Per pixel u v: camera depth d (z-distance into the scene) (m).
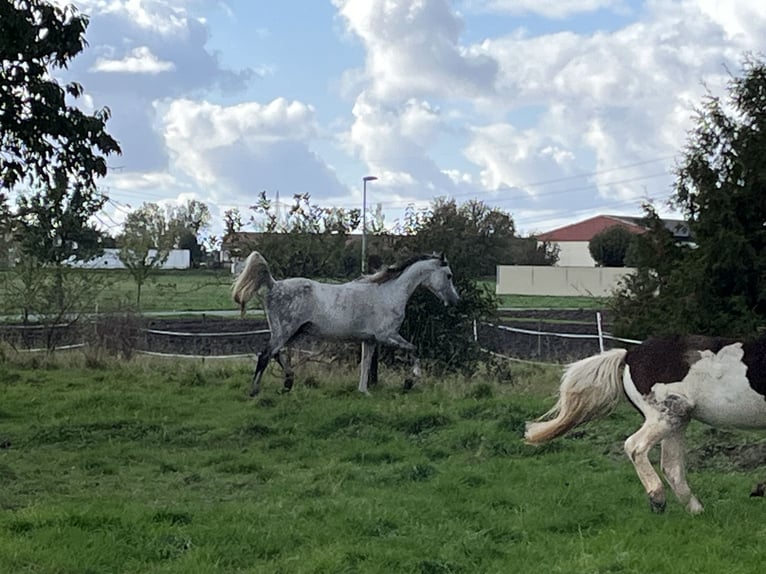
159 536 7.06
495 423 12.13
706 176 15.05
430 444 11.30
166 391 16.22
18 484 9.47
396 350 17.92
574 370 8.33
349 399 15.08
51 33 11.16
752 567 6.25
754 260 14.51
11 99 11.09
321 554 6.53
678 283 15.23
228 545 6.91
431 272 16.28
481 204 33.12
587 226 99.50
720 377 7.62
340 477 9.55
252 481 9.75
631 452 7.87
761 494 8.25
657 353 7.91
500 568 6.39
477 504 8.25
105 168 11.78
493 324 19.11
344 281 19.44
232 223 19.33
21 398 15.15
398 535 7.25
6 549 6.47
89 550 6.64
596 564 6.30
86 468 10.23
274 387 16.64
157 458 10.77
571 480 9.14
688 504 7.82
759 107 15.03
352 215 19.30
